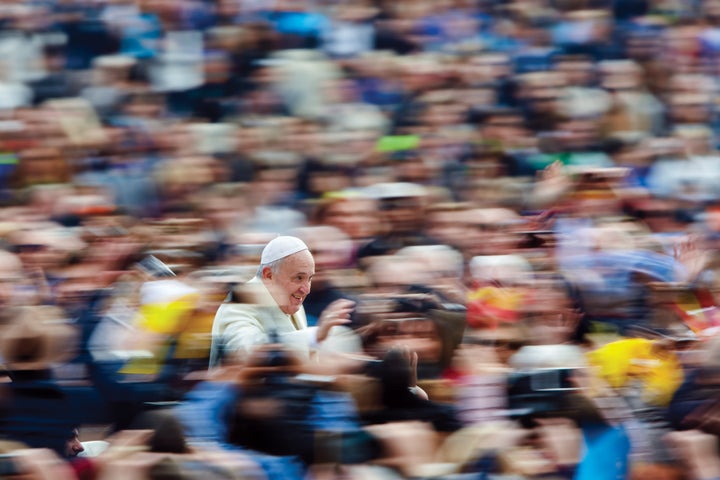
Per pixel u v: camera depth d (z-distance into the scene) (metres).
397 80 42.09
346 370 18.88
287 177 35.69
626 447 19.31
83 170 35.91
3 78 40.94
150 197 35.38
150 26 42.94
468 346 20.22
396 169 36.34
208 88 41.91
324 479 17.95
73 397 19.58
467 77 42.38
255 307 22.77
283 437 18.05
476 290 24.66
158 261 25.45
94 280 23.94
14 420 19.20
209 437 18.48
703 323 24.25
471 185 36.16
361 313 21.34
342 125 39.44
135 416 19.78
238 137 37.12
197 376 20.58
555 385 19.41
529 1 46.50
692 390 19.92
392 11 45.41
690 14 46.97
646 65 43.62
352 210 29.98
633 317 23.52
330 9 44.91
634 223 31.84
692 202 37.06
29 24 42.59
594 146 40.16
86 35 42.84
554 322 21.83
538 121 41.12
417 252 27.62
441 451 18.42
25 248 26.75
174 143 37.25
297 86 40.75
